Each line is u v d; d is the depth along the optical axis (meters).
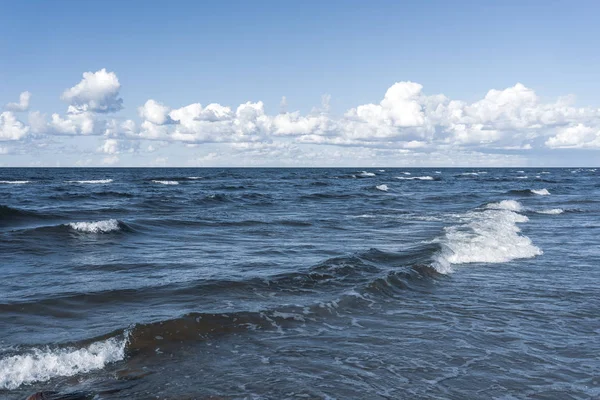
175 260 13.29
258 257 13.79
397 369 6.25
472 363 6.46
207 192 44.41
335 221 23.28
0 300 8.88
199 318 7.75
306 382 5.85
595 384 5.89
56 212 24.53
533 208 30.94
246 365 6.33
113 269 12.03
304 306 8.63
